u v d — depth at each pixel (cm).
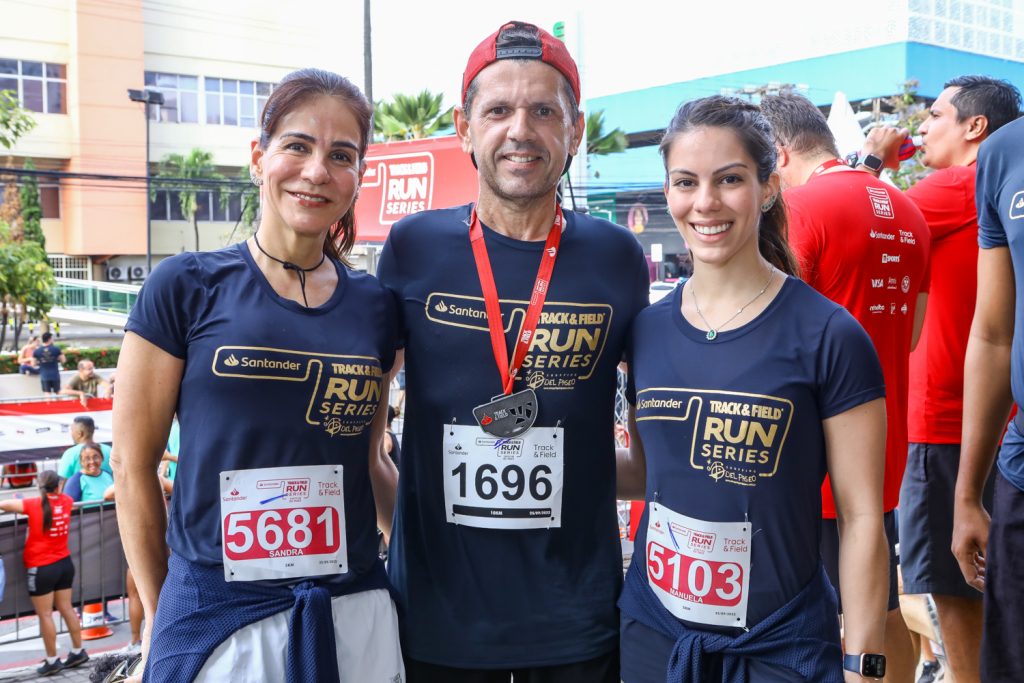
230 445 203
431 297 236
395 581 242
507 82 224
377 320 222
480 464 229
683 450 207
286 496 205
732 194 203
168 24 3909
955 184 316
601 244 240
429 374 235
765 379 201
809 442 204
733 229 204
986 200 238
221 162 4084
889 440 287
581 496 233
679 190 209
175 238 4016
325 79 211
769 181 212
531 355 229
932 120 345
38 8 3666
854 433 201
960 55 3406
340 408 209
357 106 213
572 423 231
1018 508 230
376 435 246
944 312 313
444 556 233
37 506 657
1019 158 226
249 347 203
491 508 228
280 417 204
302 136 206
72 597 695
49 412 1007
